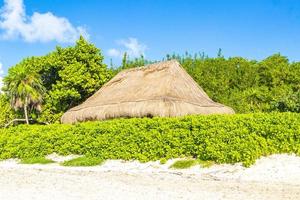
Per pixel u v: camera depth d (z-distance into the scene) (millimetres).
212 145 19297
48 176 18703
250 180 15750
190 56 45875
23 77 45844
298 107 26359
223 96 39500
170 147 21125
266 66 42188
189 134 20719
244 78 41531
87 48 44594
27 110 47344
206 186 14914
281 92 37812
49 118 45375
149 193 13945
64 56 44562
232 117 19922
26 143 27656
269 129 18594
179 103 25781
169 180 16516
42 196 13992
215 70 42000
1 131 30891
